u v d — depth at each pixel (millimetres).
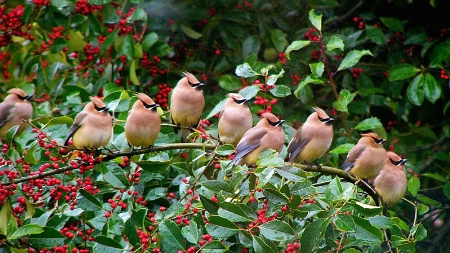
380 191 11945
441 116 15227
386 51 15172
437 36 15023
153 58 13664
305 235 9164
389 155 12148
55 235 10016
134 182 10977
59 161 10688
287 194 9492
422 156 15031
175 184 11156
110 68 13336
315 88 14930
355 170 11539
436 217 14312
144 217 9719
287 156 11828
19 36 13953
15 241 10000
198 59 14625
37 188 10742
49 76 13375
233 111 11578
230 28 14430
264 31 14258
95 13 14000
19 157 11047
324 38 14414
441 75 14016
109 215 10125
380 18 14367
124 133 11391
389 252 10297
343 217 9133
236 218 9188
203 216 9969
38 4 13344
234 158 10578
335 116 14594
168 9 14156
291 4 14734
